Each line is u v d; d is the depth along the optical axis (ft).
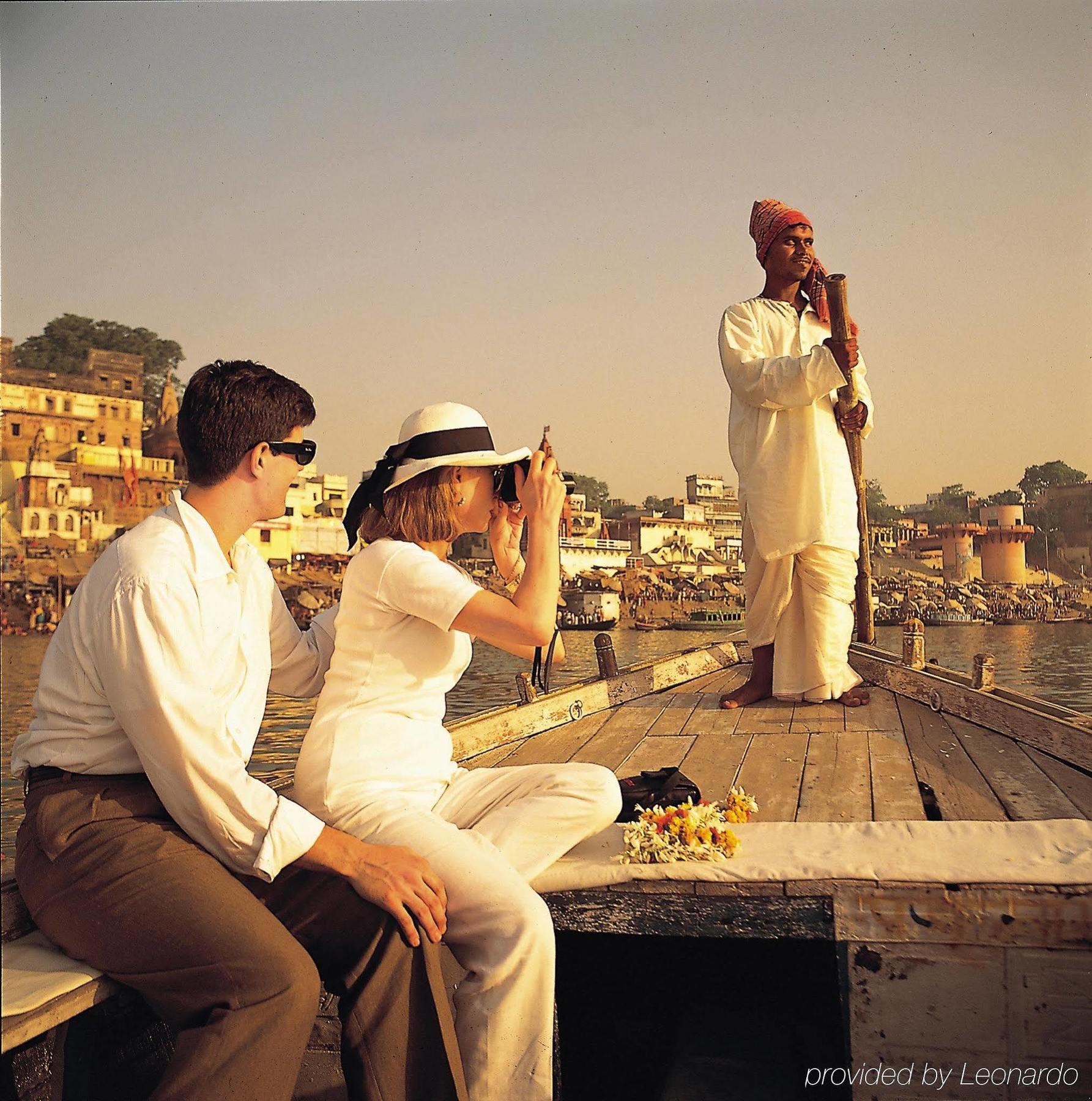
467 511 8.19
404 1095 6.49
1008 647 187.11
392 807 7.32
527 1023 6.72
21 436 209.36
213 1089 5.91
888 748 12.84
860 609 20.08
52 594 187.62
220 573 7.05
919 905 6.93
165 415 232.12
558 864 7.89
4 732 83.51
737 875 7.32
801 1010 9.71
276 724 72.23
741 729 14.49
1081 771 11.46
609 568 264.31
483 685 118.01
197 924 6.18
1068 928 6.70
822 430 15.30
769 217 15.79
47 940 6.79
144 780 6.75
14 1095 6.50
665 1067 9.77
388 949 6.59
